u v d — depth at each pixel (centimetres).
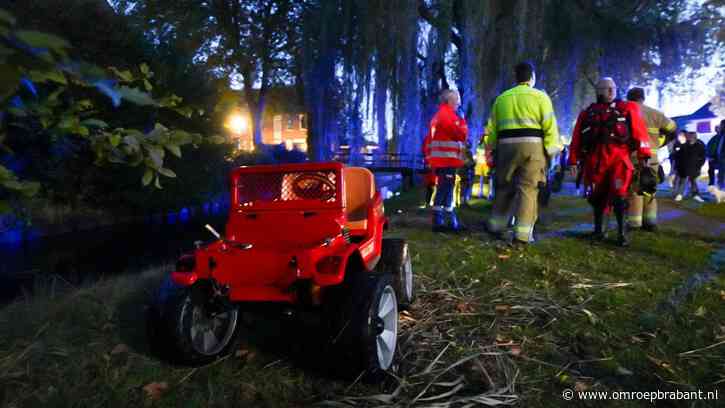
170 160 1867
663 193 1405
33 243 1337
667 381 266
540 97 555
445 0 2333
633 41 2342
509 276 487
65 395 250
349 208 368
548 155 574
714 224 787
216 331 306
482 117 2228
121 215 1758
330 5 2702
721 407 238
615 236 685
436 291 433
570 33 2331
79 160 1416
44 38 63
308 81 3003
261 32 3931
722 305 385
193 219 1994
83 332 342
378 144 2889
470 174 1121
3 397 250
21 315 375
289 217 314
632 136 582
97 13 1614
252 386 263
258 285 279
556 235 704
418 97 2494
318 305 283
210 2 3662
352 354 253
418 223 861
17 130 113
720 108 3008
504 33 2264
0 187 104
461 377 273
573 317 367
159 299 277
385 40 2478
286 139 6144
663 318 357
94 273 1048
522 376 276
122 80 128
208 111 2092
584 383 266
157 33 2172
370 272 282
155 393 254
